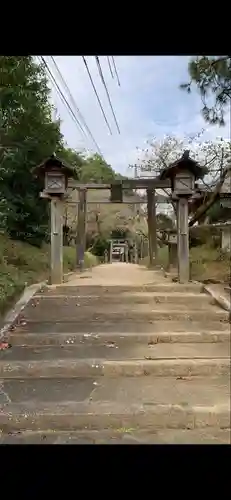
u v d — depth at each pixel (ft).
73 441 10.48
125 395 12.98
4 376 14.57
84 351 16.40
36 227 37.50
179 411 11.76
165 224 54.39
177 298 22.04
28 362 15.02
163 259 42.65
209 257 35.58
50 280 25.21
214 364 14.97
